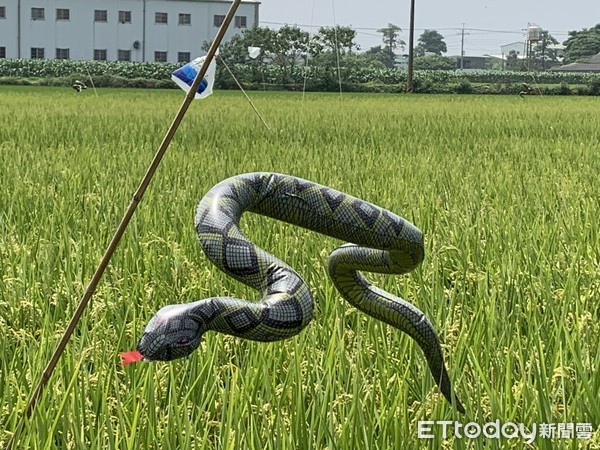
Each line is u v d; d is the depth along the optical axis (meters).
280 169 14.41
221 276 7.37
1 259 7.90
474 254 8.36
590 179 13.86
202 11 94.69
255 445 4.38
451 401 3.04
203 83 3.91
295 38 69.44
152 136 21.97
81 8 92.50
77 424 4.54
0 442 4.54
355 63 74.19
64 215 9.91
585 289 7.14
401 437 4.50
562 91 72.69
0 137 21.28
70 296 6.79
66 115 29.70
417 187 12.62
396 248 2.68
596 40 159.38
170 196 11.37
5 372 5.24
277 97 52.34
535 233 9.16
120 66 78.19
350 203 2.66
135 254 8.07
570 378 5.20
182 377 5.35
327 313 6.29
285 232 9.09
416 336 2.90
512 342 5.71
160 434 4.65
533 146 20.00
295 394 4.71
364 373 5.35
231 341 5.84
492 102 48.28
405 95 63.53
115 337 6.03
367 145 20.58
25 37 91.75
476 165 15.55
